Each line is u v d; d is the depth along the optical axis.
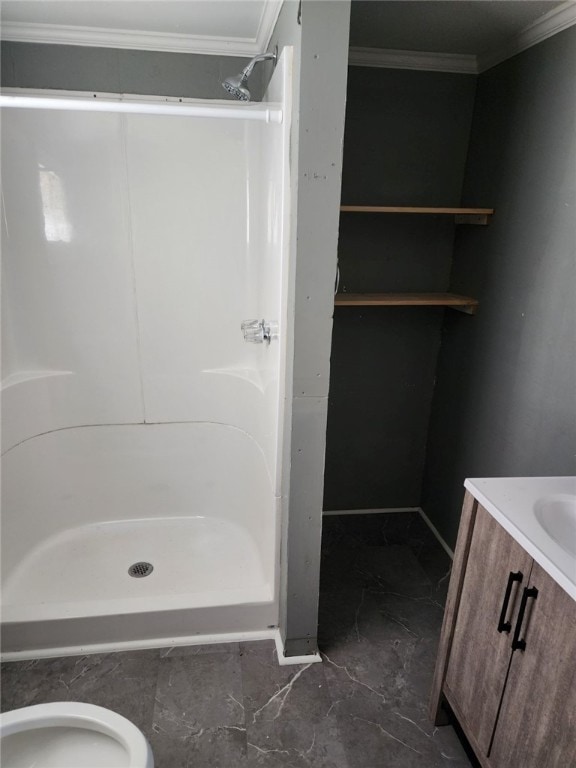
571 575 1.04
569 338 1.71
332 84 1.35
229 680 1.81
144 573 2.22
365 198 2.37
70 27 1.98
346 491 2.84
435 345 2.64
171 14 1.85
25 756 1.16
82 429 2.42
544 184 1.81
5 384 2.15
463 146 2.36
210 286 2.39
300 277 1.50
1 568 2.09
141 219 2.27
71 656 1.87
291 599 1.82
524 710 1.21
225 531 2.51
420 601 2.24
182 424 2.50
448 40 2.01
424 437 2.80
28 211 2.18
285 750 1.59
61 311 2.31
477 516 1.40
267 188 1.90
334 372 2.60
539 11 1.71
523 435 1.96
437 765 1.56
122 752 1.16
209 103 2.17
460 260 2.43
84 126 2.13
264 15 1.83
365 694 1.78
